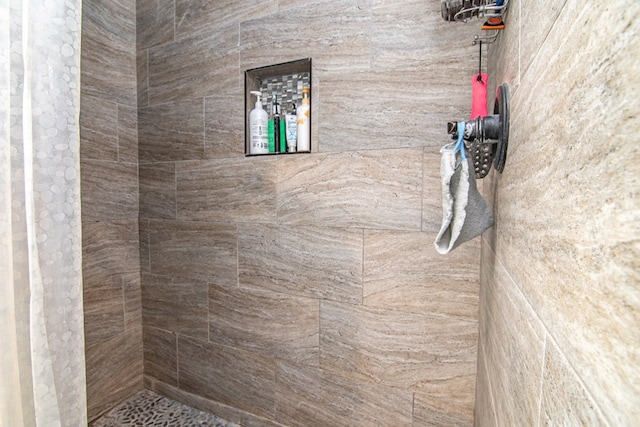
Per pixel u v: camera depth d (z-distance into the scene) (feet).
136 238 5.25
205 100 4.62
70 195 2.40
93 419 4.71
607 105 0.65
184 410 4.97
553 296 0.96
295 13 4.00
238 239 4.52
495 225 2.19
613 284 0.61
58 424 2.29
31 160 2.13
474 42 2.53
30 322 2.12
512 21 1.77
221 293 4.69
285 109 4.37
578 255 0.78
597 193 0.69
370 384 3.87
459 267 3.42
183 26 4.71
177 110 4.83
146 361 5.40
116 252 4.97
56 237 2.32
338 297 3.98
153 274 5.20
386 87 3.61
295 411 4.32
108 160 4.82
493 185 2.30
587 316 0.72
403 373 3.71
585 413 0.71
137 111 5.17
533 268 1.19
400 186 3.61
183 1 4.68
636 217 0.54
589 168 0.73
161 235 5.08
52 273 2.30
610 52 0.64
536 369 1.11
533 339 1.16
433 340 3.56
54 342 2.33
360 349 3.90
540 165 1.13
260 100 4.33
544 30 1.14
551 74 1.04
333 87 3.85
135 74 5.14
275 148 4.27
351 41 3.74
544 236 1.06
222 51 4.46
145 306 5.32
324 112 3.91
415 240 3.58
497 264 2.06
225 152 4.53
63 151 2.34
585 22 0.77
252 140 4.33
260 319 4.45
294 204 4.15
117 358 5.03
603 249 0.66
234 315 4.62
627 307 0.56
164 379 5.25
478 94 2.52
